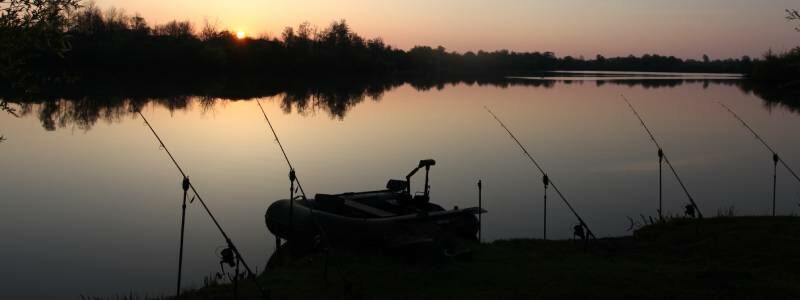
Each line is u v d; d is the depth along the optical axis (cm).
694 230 848
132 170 1716
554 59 14600
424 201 885
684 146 2191
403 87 6419
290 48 8106
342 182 1538
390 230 771
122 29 6662
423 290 620
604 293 589
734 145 2217
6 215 1234
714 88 6306
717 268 659
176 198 1386
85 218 1211
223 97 4597
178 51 6681
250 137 2427
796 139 2386
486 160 1877
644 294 581
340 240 814
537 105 4009
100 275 884
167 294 784
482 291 610
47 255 977
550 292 598
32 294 805
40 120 2884
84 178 1599
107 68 6284
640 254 773
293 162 1830
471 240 838
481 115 3325
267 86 6194
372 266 709
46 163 1802
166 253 988
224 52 7262
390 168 1736
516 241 850
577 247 812
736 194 1420
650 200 1359
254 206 1307
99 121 2912
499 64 13850
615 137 2414
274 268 759
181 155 1966
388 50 10944
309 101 4362
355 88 6122
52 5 587
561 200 1358
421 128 2741
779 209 1263
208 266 921
